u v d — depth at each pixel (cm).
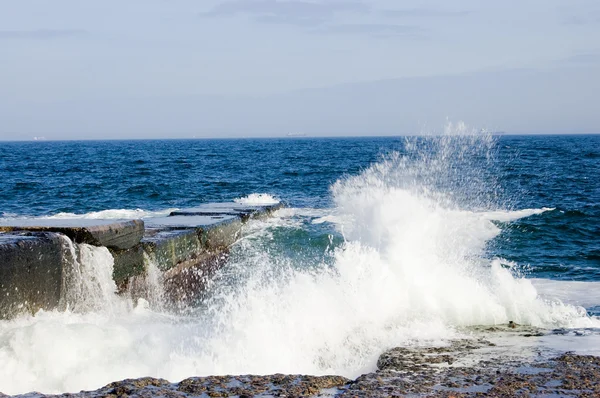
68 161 5966
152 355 618
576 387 496
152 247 964
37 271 706
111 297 836
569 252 1444
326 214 1933
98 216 1988
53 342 593
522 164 4612
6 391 534
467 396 475
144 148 12025
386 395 477
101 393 475
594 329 723
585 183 3167
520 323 757
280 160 6100
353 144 13812
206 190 2967
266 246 1406
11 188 3012
